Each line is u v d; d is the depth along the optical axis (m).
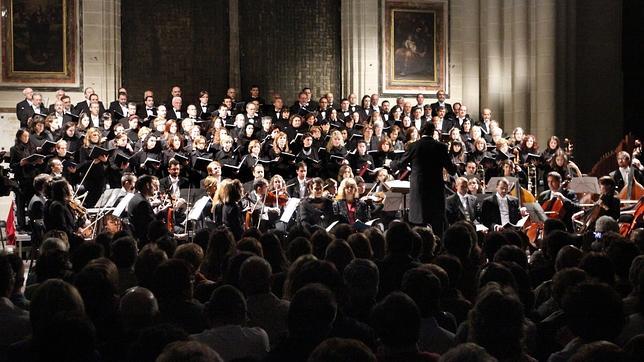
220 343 5.12
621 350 3.39
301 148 21.00
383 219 17.39
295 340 4.45
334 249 7.42
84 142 18.75
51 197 14.14
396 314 4.30
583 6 26.58
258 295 6.07
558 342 5.79
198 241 9.88
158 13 25.17
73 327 3.68
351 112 22.84
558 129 25.30
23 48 23.19
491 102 26.17
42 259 7.06
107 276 5.64
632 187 19.11
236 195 14.34
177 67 25.34
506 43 26.09
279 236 10.40
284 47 26.25
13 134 23.00
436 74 26.25
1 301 5.88
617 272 7.43
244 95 25.97
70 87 23.48
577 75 26.56
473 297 8.04
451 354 3.43
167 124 19.97
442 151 14.02
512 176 20.08
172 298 5.89
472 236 9.17
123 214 15.98
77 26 23.56
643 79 26.78
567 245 7.64
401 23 26.03
